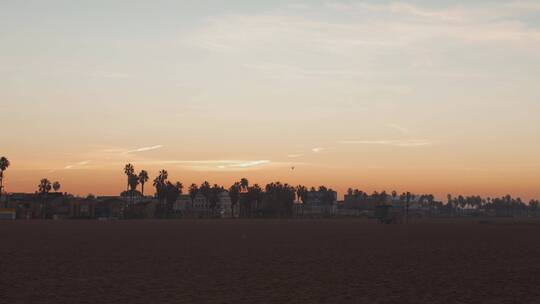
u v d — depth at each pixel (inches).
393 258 1879.9
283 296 1060.5
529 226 5910.4
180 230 4173.2
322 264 1670.8
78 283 1232.2
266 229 4453.7
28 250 2172.7
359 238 3125.0
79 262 1704.0
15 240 2824.8
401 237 3265.3
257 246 2437.3
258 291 1121.4
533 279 1327.5
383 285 1216.8
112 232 3782.0
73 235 3348.9
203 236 3275.1
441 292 1120.2
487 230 4557.1
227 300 1013.2
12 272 1433.3
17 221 7480.3
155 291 1117.7
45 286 1182.3
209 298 1034.7
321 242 2738.7
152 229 4372.5
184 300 1011.3
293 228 4729.3
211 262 1717.5
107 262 1705.2
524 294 1098.1
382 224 6471.5
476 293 1109.1
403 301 1015.0
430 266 1624.0
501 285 1224.2
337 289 1154.7
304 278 1332.4
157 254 2005.4
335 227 5078.7
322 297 1052.5
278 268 1552.7
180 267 1569.9
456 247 2423.7
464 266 1622.8
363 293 1102.4
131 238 3038.9
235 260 1785.2
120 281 1267.2
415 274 1423.5
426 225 6146.7
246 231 4025.6
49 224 5836.6
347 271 1483.8
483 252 2150.6
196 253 2054.6
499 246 2502.5
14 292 1097.4
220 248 2310.5
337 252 2126.0
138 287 1172.5
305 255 1985.7
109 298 1030.4
